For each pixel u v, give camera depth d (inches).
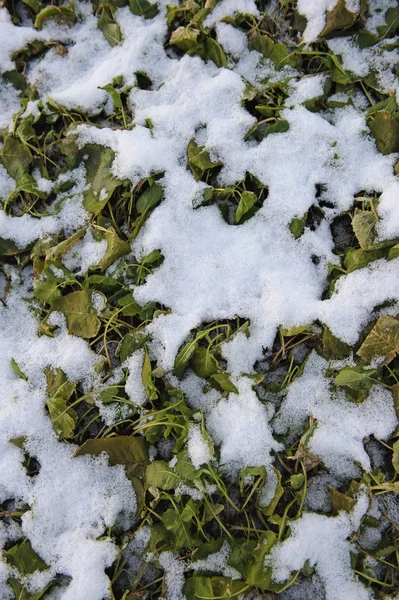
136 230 32.5
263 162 32.8
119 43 35.4
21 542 31.2
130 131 33.2
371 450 31.1
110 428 31.3
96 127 33.6
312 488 30.9
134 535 30.8
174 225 32.5
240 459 30.6
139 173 32.5
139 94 34.2
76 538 30.5
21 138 33.7
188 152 33.0
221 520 30.8
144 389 31.2
